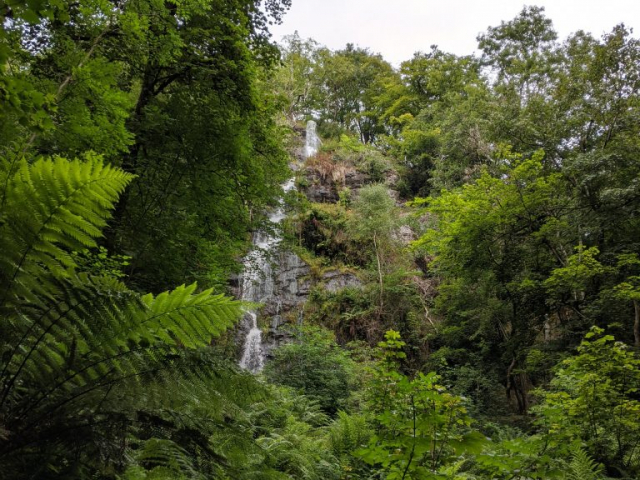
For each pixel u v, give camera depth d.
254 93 8.68
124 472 1.42
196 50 7.79
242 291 18.67
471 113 20.77
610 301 9.66
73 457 1.28
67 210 1.35
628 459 4.87
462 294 15.02
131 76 7.21
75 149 4.25
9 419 1.26
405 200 27.12
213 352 1.72
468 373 14.33
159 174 6.89
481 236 12.37
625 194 9.94
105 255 4.34
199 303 1.56
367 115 37.81
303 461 4.89
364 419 6.59
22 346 1.31
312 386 12.45
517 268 12.55
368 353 16.36
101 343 1.39
